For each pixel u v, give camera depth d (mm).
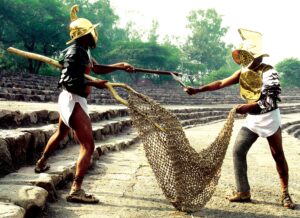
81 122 3891
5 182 3855
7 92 14984
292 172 6410
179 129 3807
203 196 3873
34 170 4438
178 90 47781
